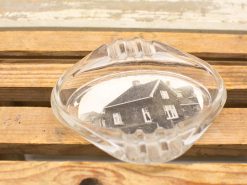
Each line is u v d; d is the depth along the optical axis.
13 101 0.26
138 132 0.20
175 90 0.24
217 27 0.31
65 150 0.22
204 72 0.24
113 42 0.26
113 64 0.25
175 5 0.34
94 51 0.25
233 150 0.23
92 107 0.23
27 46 0.28
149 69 0.25
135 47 0.25
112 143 0.20
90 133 0.21
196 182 0.20
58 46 0.28
